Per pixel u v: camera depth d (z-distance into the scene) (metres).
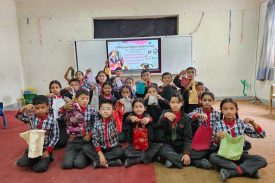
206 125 2.11
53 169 1.97
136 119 2.09
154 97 2.61
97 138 2.00
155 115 2.57
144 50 5.15
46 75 5.36
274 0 4.37
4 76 4.67
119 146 2.11
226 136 1.80
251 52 5.23
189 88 2.73
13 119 3.81
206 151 1.99
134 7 5.12
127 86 2.81
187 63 5.20
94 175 1.84
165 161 2.01
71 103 2.24
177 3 5.10
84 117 2.19
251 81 5.33
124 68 5.18
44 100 2.00
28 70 5.34
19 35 5.21
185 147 2.01
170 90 2.89
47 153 1.98
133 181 1.73
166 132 2.14
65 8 5.14
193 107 2.63
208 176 1.79
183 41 5.12
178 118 2.10
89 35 5.20
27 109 2.00
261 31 5.00
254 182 1.69
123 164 2.02
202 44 5.21
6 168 2.01
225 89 5.37
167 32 5.30
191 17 5.13
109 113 2.02
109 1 5.11
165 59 5.19
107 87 2.83
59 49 5.27
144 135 2.03
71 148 2.13
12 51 4.91
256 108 4.35
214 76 5.32
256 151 2.27
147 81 3.22
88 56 5.16
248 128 1.88
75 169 1.96
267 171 1.86
